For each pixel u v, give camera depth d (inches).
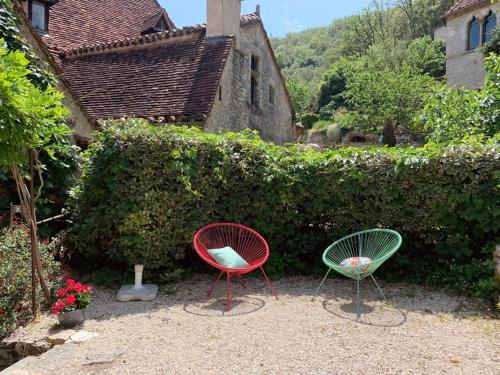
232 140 239.5
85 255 237.6
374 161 221.3
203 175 226.8
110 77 446.3
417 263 224.2
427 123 309.4
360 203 226.7
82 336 151.3
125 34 583.2
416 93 738.2
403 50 1032.2
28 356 143.9
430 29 1473.9
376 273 229.8
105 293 206.8
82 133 347.9
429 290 206.4
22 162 164.2
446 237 220.2
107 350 140.0
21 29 292.0
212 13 451.5
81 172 257.9
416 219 217.8
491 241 210.8
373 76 797.2
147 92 415.5
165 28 581.6
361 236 226.5
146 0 675.4
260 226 237.5
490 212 204.7
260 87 542.0
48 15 458.6
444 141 280.8
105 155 209.9
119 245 212.7
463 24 830.5
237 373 123.9
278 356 134.8
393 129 733.3
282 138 623.8
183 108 383.2
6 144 147.3
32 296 173.0
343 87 1174.3
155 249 214.8
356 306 184.9
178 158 217.2
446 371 125.0
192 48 449.7
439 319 167.8
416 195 214.2
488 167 202.4
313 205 231.9
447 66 860.0
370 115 782.5
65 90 326.6
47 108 167.0
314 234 243.3
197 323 165.3
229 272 185.9
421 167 210.8
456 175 207.5
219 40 447.5
